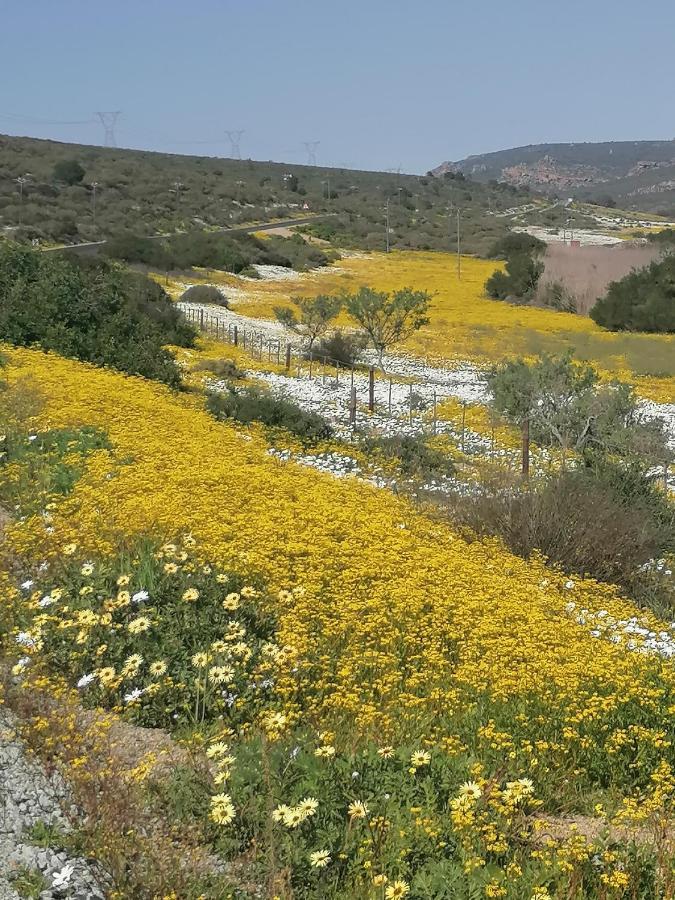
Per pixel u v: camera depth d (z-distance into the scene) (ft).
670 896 16.44
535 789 21.26
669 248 221.05
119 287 106.73
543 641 28.96
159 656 24.17
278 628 27.43
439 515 48.16
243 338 135.54
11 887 15.21
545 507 44.75
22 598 27.84
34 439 47.06
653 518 49.49
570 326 183.52
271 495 42.16
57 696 21.58
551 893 16.78
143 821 17.62
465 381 114.83
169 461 46.09
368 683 25.04
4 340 80.89
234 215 374.63
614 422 74.59
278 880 15.90
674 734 23.95
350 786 18.45
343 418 81.76
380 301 118.62
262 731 21.75
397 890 15.15
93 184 329.52
